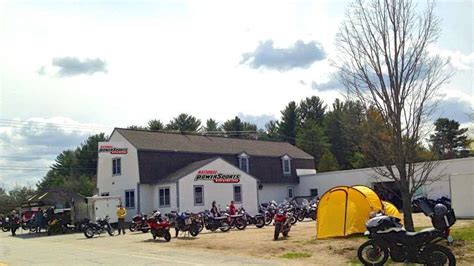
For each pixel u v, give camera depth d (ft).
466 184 99.04
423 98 60.23
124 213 106.52
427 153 75.36
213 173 141.79
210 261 54.44
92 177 307.17
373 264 45.37
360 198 71.00
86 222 112.88
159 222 82.74
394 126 56.49
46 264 57.57
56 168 324.80
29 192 268.82
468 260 46.93
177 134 165.58
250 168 168.04
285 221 74.49
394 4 57.31
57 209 127.65
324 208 73.51
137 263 54.60
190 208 135.95
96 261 58.13
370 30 57.72
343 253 55.62
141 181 142.31
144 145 147.23
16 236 120.57
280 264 50.88
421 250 43.34
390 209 75.82
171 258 58.13
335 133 269.85
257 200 151.12
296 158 183.32
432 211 44.39
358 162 226.58
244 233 87.92
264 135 313.12
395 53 56.80
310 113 312.09
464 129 242.58
